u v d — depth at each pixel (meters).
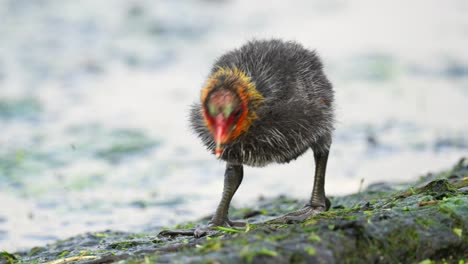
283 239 7.29
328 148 9.84
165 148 16.33
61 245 10.55
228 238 7.68
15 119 17.98
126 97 19.86
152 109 18.86
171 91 20.34
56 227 12.10
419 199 8.73
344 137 16.81
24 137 16.80
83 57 22.86
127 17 26.45
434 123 17.62
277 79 9.06
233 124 8.45
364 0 29.72
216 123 8.33
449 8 28.81
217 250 7.07
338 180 14.17
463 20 27.33
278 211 11.61
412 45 24.42
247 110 8.57
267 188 14.17
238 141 8.80
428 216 7.86
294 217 9.36
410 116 18.11
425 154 15.50
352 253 7.24
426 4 29.14
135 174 14.84
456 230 7.73
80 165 15.30
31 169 14.98
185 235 9.53
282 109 8.90
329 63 22.62
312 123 9.17
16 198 13.52
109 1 27.83
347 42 24.72
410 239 7.54
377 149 15.91
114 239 10.48
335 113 9.90
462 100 19.42
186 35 25.30
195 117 9.39
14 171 14.84
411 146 16.03
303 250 7.04
